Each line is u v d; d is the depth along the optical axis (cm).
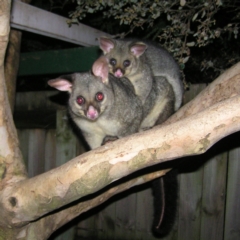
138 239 461
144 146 209
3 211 247
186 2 427
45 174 236
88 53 492
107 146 220
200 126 196
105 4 452
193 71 642
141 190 458
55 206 238
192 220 422
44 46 734
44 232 283
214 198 409
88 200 305
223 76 303
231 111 193
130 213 466
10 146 266
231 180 396
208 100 304
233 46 580
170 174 390
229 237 396
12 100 413
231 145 397
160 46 505
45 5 672
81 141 476
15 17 390
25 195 241
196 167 418
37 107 521
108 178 217
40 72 515
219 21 578
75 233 502
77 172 218
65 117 485
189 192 422
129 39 552
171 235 436
